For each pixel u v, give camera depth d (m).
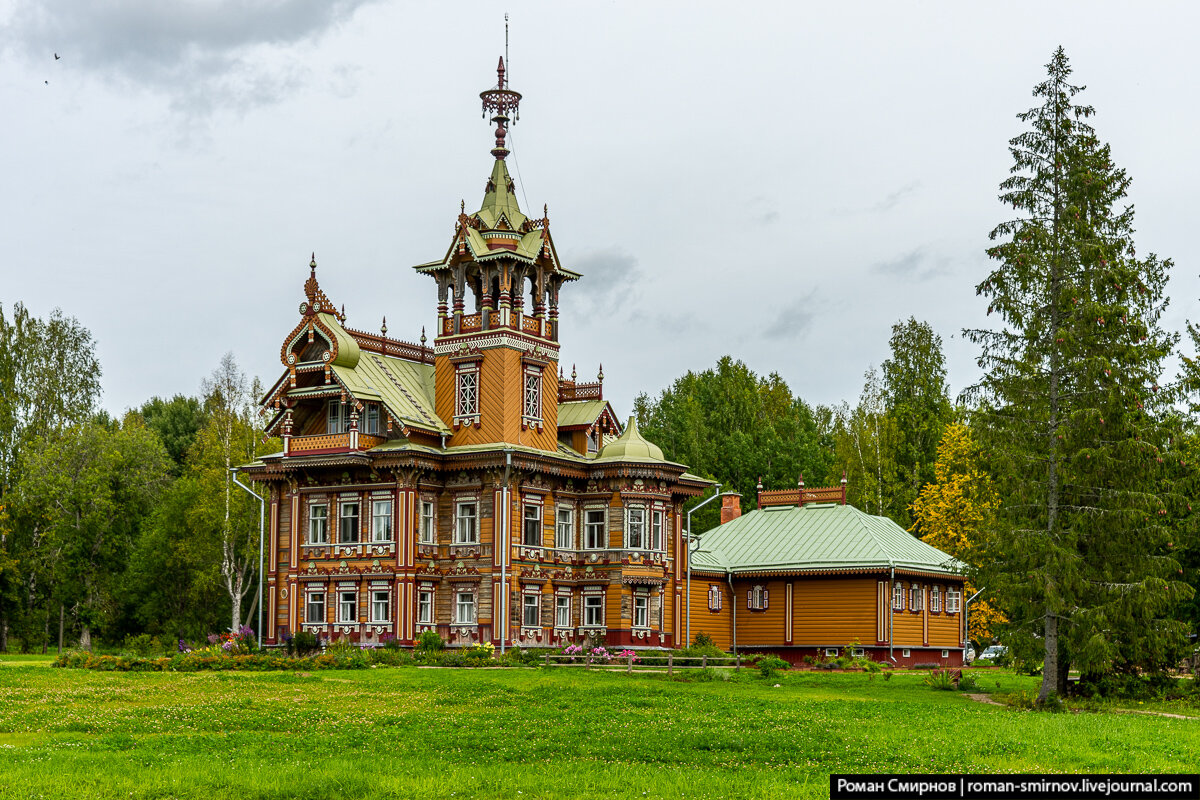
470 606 65.12
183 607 93.12
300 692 45.00
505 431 65.81
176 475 123.38
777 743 32.44
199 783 26.34
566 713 39.34
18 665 59.09
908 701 48.28
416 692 45.16
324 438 66.12
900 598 74.62
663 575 69.25
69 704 40.75
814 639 74.38
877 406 106.94
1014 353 50.47
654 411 120.62
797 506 81.12
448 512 66.25
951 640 79.19
